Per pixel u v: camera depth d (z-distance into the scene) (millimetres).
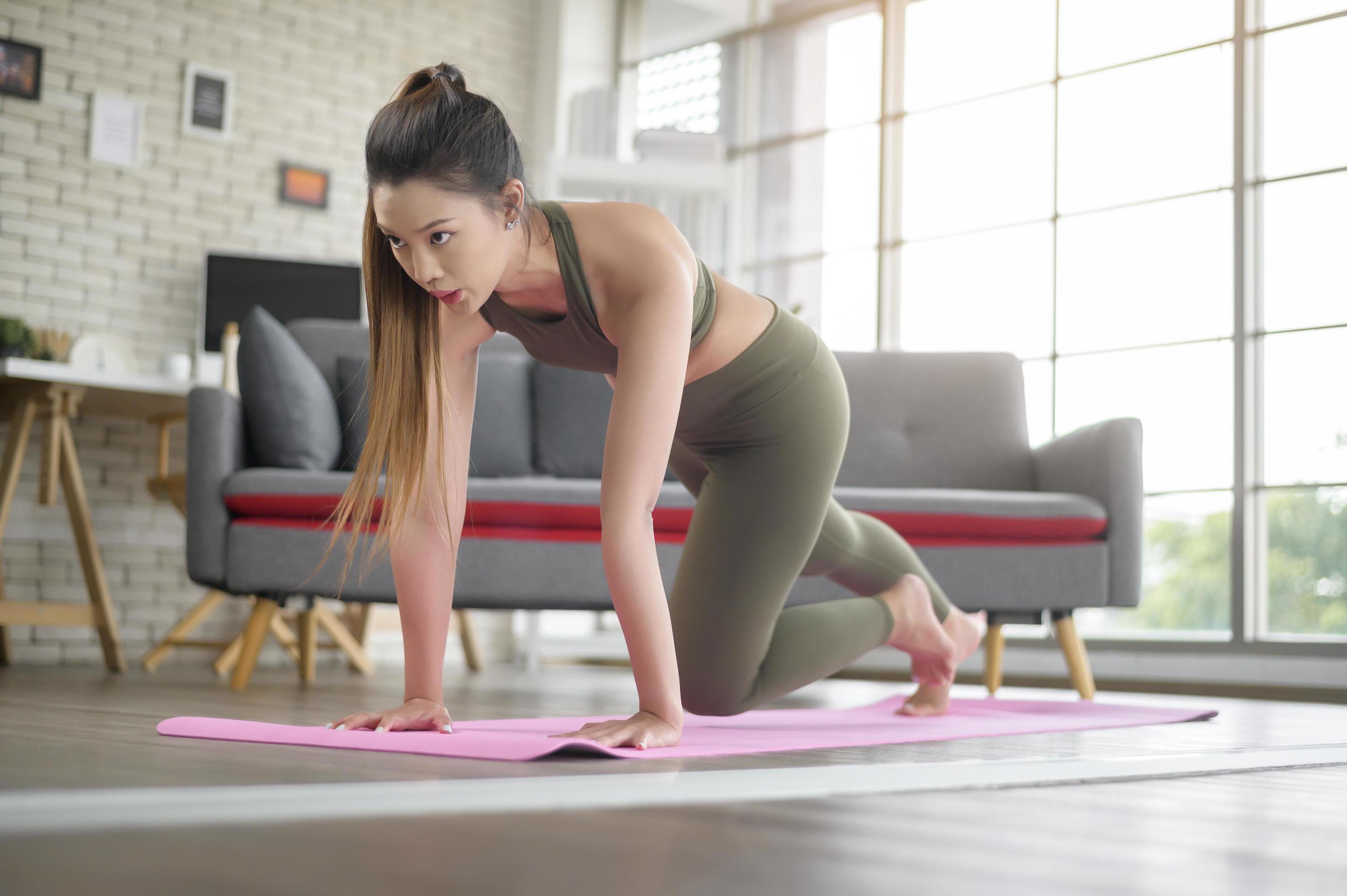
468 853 704
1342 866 772
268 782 987
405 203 1290
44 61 5016
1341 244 4242
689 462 1872
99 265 5098
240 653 3123
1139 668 4492
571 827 815
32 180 4965
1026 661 4785
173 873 628
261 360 3291
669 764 1252
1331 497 4203
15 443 4105
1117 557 3238
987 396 3910
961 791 1102
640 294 1436
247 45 5523
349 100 5785
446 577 1572
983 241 5160
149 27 5266
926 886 653
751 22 5984
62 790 872
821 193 5691
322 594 3088
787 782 1071
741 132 5973
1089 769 1281
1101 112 4855
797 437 1728
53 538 4836
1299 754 1579
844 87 5660
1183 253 4598
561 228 1455
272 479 3084
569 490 3133
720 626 1738
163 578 5070
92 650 4875
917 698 2236
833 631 1895
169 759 1171
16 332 4469
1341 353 4215
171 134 5301
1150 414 4633
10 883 596
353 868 652
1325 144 4305
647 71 6352
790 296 5754
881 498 3178
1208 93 4578
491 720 2041
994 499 3217
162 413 4797
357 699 2779
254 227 5488
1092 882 687
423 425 1492
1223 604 4410
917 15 5441
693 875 659
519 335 1547
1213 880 709
